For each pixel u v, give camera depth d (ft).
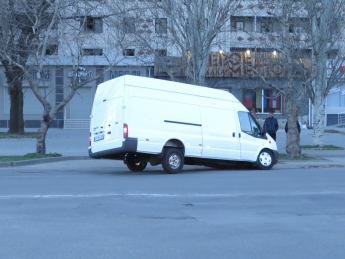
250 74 109.09
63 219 27.86
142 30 75.00
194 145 50.49
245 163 56.29
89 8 79.97
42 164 60.75
